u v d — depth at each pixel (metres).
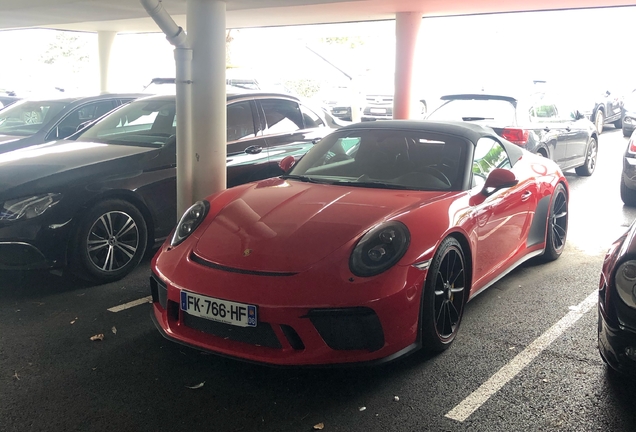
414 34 9.35
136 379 3.17
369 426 2.71
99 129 5.96
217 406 2.90
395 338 2.99
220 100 5.39
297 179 4.18
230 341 3.07
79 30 13.01
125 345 3.59
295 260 3.03
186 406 2.90
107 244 4.66
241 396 3.00
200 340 3.12
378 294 2.91
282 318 2.88
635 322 2.61
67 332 3.78
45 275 4.89
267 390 3.05
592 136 9.72
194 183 5.43
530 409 2.85
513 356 3.41
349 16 9.75
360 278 2.94
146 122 5.82
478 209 3.75
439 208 3.46
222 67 5.38
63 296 4.42
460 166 3.94
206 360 3.39
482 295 4.42
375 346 2.96
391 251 3.05
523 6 8.31
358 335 2.94
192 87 5.29
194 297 3.09
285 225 3.31
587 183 9.14
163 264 3.37
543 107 8.38
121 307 4.21
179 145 5.18
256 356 2.95
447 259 3.40
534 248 4.86
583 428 2.69
